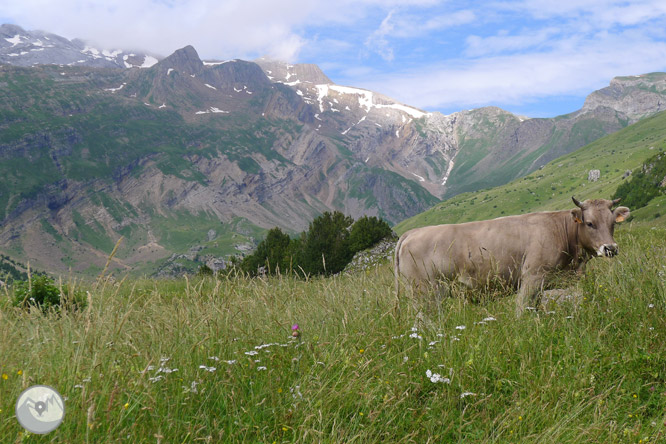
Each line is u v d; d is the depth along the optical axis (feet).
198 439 12.05
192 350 16.01
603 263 27.40
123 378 13.65
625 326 19.39
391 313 20.76
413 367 16.40
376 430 13.73
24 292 27.96
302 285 26.61
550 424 13.96
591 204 24.98
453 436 13.98
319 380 14.76
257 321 19.54
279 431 13.16
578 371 16.07
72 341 15.23
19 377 12.99
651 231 52.75
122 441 11.41
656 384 15.90
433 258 25.93
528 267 24.95
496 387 15.87
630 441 13.16
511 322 19.94
